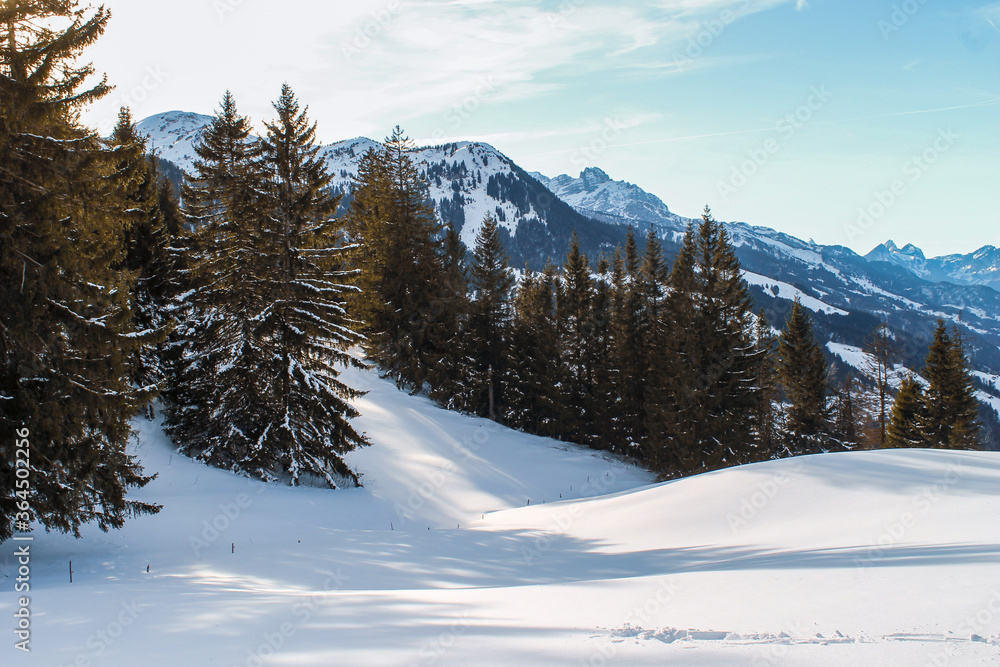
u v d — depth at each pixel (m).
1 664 4.66
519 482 31.20
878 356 44.19
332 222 24.02
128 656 4.81
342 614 6.44
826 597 5.79
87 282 11.82
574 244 47.69
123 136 23.42
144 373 22.66
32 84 10.47
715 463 33.94
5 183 10.55
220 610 6.65
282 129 23.06
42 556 12.40
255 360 22.62
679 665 3.97
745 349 35.53
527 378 44.16
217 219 23.20
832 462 16.92
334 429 23.66
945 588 5.59
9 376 10.97
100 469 12.56
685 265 37.41
